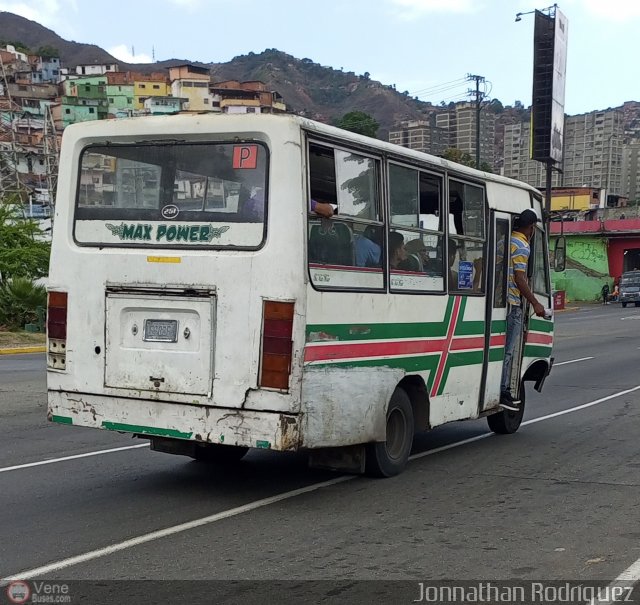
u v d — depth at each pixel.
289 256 5.79
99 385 6.36
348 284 6.31
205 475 7.22
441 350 7.58
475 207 8.20
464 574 4.68
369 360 6.54
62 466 7.56
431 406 7.51
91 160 6.54
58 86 131.50
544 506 6.23
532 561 4.91
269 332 5.80
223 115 6.01
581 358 19.55
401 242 6.97
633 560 4.94
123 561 4.86
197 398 6.00
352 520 5.79
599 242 68.31
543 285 9.93
